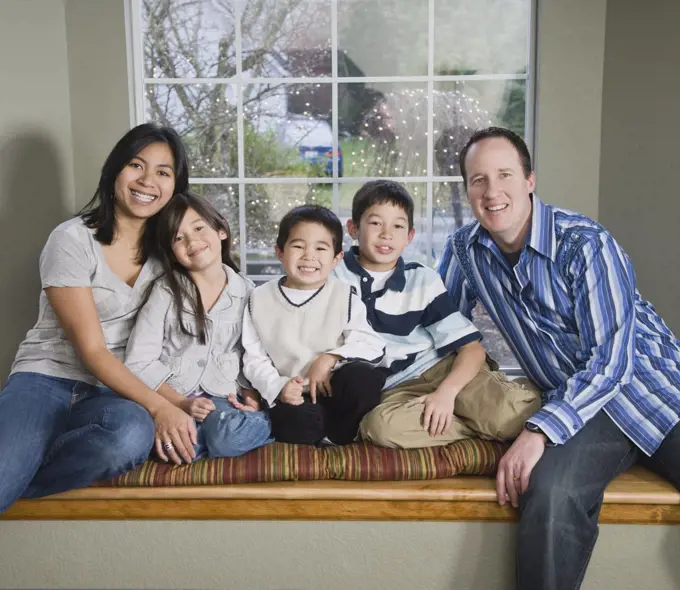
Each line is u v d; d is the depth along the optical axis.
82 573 1.78
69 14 2.58
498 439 1.89
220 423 1.79
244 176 2.80
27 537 1.77
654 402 1.78
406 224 2.04
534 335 1.96
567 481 1.64
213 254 1.93
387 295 2.06
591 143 2.60
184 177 1.99
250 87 2.76
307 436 1.88
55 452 1.73
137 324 1.90
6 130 2.21
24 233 2.33
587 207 2.63
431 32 2.71
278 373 1.98
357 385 1.90
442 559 1.76
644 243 2.49
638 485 1.77
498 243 1.98
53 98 2.50
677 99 2.38
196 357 1.95
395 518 1.75
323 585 1.78
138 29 2.69
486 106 2.72
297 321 1.97
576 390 1.75
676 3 2.37
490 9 2.68
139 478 1.75
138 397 1.79
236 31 2.73
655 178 2.44
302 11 2.72
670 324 2.44
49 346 1.87
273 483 1.79
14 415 1.72
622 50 2.50
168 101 2.76
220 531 1.77
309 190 2.81
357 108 2.76
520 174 1.87
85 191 2.66
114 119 2.63
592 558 1.75
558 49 2.56
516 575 1.69
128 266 1.96
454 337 2.02
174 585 1.79
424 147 2.76
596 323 1.80
